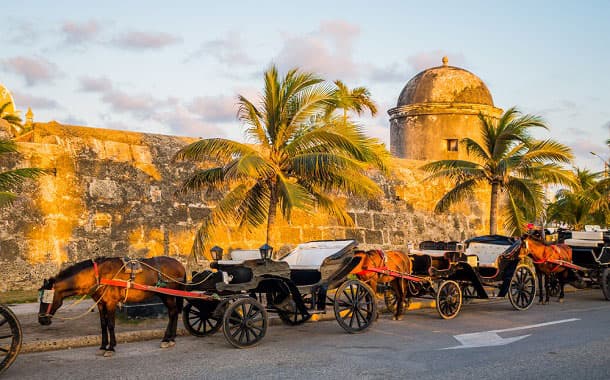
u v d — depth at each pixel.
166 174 19.80
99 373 9.06
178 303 11.39
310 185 16.28
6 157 17.05
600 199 28.83
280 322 13.89
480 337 11.89
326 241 13.80
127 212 18.78
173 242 19.45
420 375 8.77
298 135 15.84
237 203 16.02
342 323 12.42
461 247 15.75
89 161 18.41
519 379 8.53
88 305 15.39
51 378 8.79
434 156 32.00
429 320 14.33
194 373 8.99
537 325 13.35
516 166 20.75
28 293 16.39
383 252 14.03
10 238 16.83
